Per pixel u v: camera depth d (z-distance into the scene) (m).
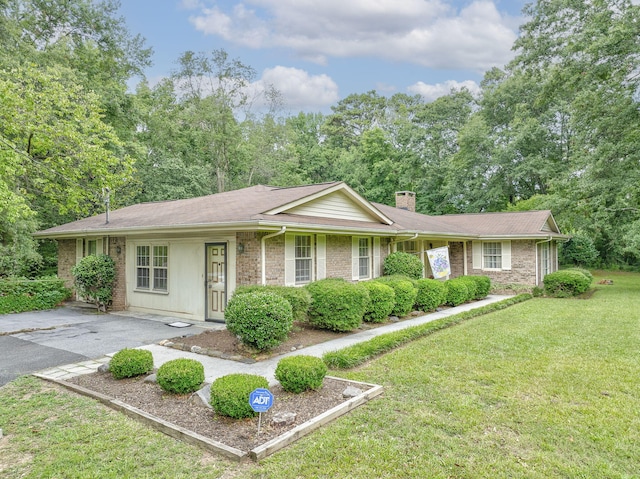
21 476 3.24
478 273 18.70
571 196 18.17
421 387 5.23
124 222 11.62
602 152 16.33
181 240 10.52
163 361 6.50
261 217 8.58
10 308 11.53
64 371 5.96
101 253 12.54
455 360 6.46
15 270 13.34
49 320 10.23
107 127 13.50
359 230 10.88
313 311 8.61
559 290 15.41
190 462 3.45
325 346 7.51
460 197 31.91
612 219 18.16
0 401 4.80
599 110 16.28
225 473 3.28
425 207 33.31
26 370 6.05
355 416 4.33
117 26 21.09
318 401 4.65
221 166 32.88
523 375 5.72
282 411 4.35
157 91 31.70
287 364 4.92
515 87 29.94
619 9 15.52
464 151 30.23
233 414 4.06
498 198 30.16
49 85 12.48
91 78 19.98
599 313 11.19
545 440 3.85
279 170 36.97
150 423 4.14
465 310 11.80
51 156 13.07
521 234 17.02
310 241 10.58
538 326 9.31
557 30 20.88
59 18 19.05
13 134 12.01
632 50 14.86
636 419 4.30
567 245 27.16
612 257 29.23
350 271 12.04
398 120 37.69
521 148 28.78
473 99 36.47
